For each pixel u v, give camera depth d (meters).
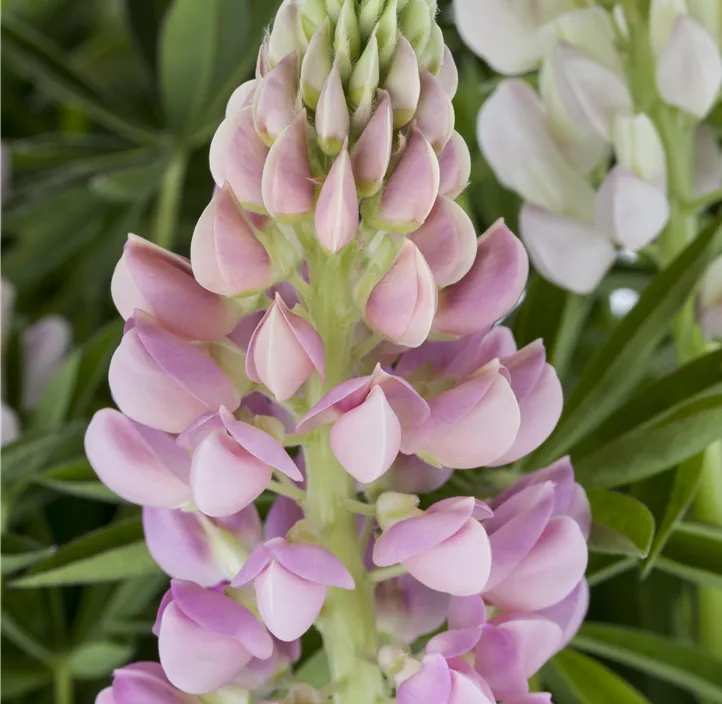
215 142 0.37
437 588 0.36
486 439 0.37
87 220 0.56
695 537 0.42
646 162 0.42
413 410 0.36
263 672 0.38
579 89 0.43
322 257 0.37
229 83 0.51
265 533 0.39
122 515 0.45
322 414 0.36
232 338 0.38
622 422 0.42
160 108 0.56
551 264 0.43
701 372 0.42
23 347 0.50
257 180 0.36
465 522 0.36
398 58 0.36
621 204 0.42
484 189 0.47
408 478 0.38
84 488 0.43
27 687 0.47
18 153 0.54
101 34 0.66
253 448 0.36
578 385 0.43
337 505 0.38
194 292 0.37
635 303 0.43
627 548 0.39
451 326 0.37
